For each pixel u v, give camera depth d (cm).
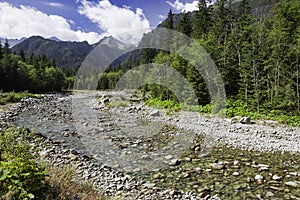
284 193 795
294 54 2000
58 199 513
